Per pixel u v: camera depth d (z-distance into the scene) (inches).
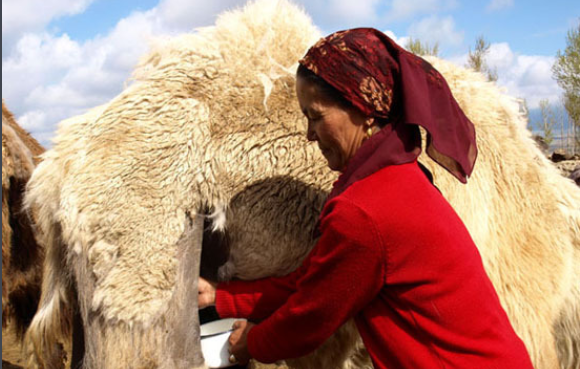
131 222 75.8
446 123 54.6
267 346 63.0
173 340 75.8
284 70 80.0
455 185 78.7
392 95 53.9
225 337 77.3
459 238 53.6
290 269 81.4
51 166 81.1
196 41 82.8
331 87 54.3
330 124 55.9
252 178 79.2
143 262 75.5
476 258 54.7
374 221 51.0
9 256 144.6
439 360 52.2
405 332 54.0
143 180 76.6
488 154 82.6
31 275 145.9
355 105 53.4
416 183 54.1
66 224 76.9
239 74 80.0
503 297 78.7
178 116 78.5
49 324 85.4
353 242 51.7
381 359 56.3
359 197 52.8
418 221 51.3
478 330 51.9
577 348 83.9
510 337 54.4
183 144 77.8
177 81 80.2
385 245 51.0
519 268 80.0
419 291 51.7
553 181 87.9
